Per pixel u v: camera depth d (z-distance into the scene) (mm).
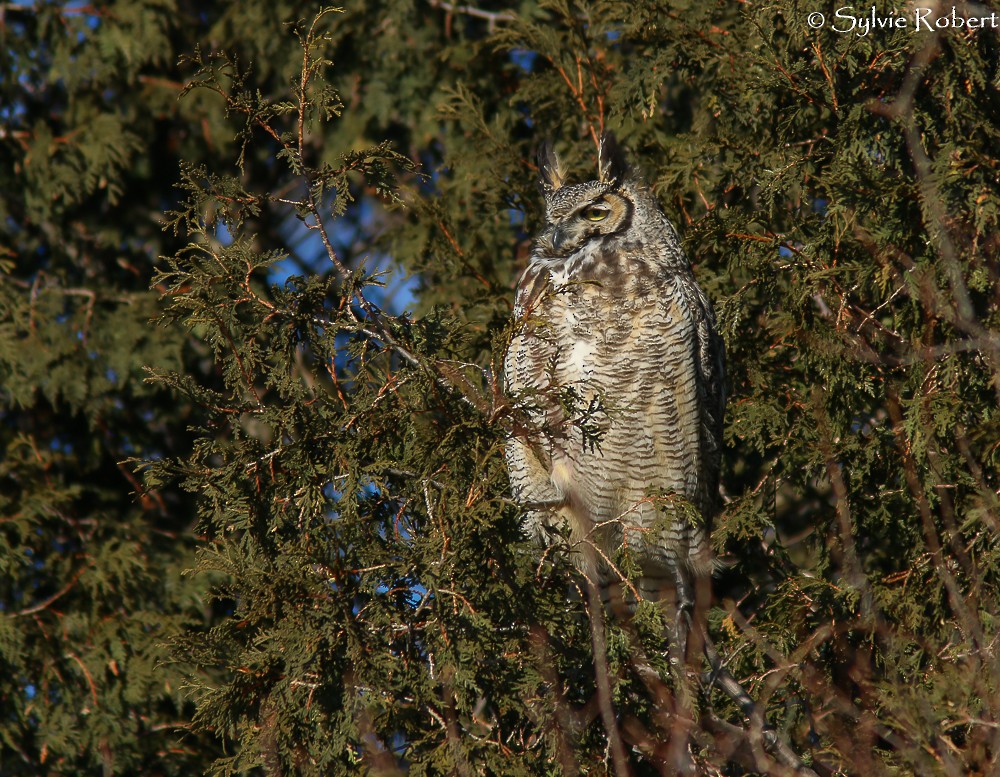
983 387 9891
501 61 14523
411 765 8109
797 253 10516
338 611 8062
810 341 9977
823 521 10445
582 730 8570
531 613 8305
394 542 8203
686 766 8375
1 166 15383
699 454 10820
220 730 8391
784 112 10906
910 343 10078
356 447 8375
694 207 12031
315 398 8727
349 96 15047
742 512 10531
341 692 8242
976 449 9914
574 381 10516
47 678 12812
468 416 8500
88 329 14445
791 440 10641
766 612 9984
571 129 13180
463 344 11203
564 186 11680
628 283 10562
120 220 15461
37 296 14750
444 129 14695
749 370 11141
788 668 9164
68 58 15117
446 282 12742
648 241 10977
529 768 8281
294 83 8711
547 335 9039
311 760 8242
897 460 10117
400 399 8508
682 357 10516
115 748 12570
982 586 9328
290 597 8125
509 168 12914
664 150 12086
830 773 8961
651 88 11500
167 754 12609
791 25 10445
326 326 8648
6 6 15398
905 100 9859
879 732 8508
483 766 8180
